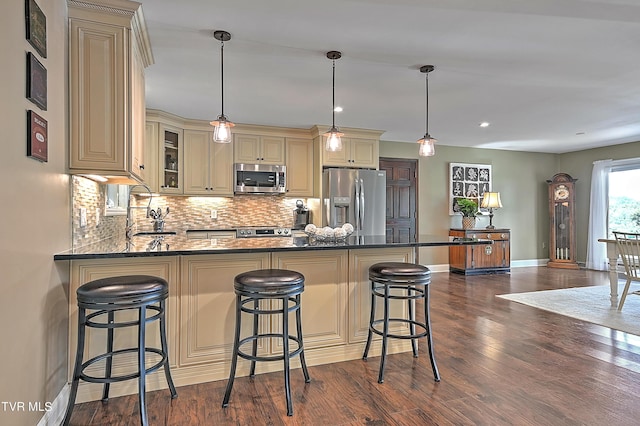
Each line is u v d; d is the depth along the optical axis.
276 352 2.50
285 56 2.83
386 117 4.66
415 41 2.59
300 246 2.37
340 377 2.40
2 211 1.34
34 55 1.61
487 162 6.99
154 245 2.42
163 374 2.25
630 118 4.69
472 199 6.82
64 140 2.04
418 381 2.34
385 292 2.43
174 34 2.49
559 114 4.50
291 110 4.34
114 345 2.17
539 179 7.40
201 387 2.26
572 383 2.31
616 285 4.15
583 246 7.03
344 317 2.69
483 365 2.59
